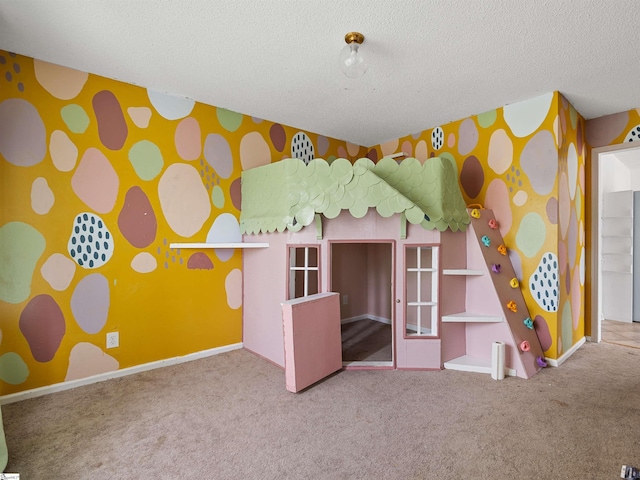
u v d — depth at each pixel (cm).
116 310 252
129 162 258
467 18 182
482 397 220
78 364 237
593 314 339
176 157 280
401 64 231
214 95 281
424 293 355
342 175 258
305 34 197
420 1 169
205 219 297
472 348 284
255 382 243
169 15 181
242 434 179
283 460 159
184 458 160
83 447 168
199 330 294
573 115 306
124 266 256
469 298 286
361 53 217
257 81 257
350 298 416
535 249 287
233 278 315
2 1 168
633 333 377
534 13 177
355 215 253
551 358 278
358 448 167
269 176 285
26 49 212
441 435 178
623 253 435
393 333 268
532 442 172
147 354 266
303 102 295
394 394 224
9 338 214
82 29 192
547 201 279
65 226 232
